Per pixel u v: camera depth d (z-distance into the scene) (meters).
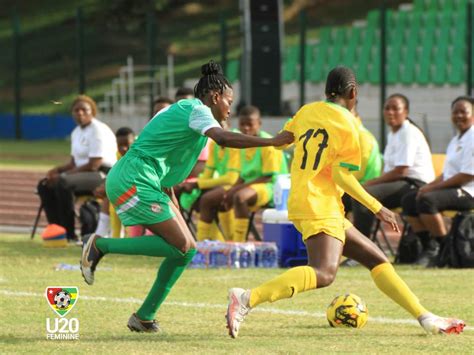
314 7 125.31
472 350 17.31
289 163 43.38
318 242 18.38
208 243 31.47
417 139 32.56
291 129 19.30
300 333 19.27
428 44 92.56
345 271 30.20
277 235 32.06
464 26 92.12
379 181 32.47
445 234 31.31
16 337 18.64
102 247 18.94
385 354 16.88
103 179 37.31
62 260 32.34
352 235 18.98
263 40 76.88
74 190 37.25
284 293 18.11
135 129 94.56
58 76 115.12
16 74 96.50
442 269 30.75
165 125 18.47
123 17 126.50
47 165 71.69
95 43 120.75
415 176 32.50
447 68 90.19
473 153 31.05
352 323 19.98
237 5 128.88
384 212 18.56
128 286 26.34
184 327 19.98
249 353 16.86
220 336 18.84
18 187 58.12
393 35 94.69
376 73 92.44
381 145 68.62
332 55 96.38
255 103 77.50
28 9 133.12
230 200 34.25
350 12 122.81
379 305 23.33
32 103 109.81
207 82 18.83
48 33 125.62
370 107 90.69
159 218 18.45
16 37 95.25
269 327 20.06
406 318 21.39
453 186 31.17
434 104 89.25
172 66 110.88
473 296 24.78
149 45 75.56
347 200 32.72
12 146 90.88
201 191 35.66
